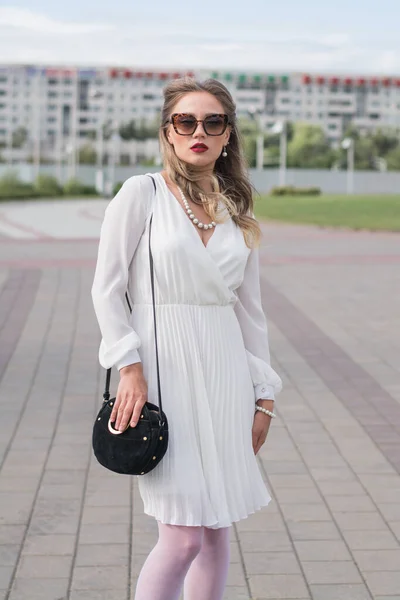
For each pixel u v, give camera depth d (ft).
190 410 9.25
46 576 13.01
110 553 13.84
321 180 271.69
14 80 486.79
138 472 8.97
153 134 378.53
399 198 177.47
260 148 268.62
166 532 9.37
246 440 9.62
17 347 30.58
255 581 12.93
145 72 356.38
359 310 39.52
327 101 495.00
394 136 357.20
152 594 9.29
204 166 9.78
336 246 70.79
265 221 103.60
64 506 15.87
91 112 487.61
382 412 22.63
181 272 9.25
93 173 267.59
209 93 9.70
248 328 10.16
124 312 9.29
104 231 9.39
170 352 9.29
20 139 453.99
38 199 210.18
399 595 12.53
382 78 380.37
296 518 15.40
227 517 9.27
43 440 19.92
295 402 23.52
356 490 16.89
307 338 32.86
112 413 9.10
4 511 15.58
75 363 28.09
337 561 13.66
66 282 47.42
